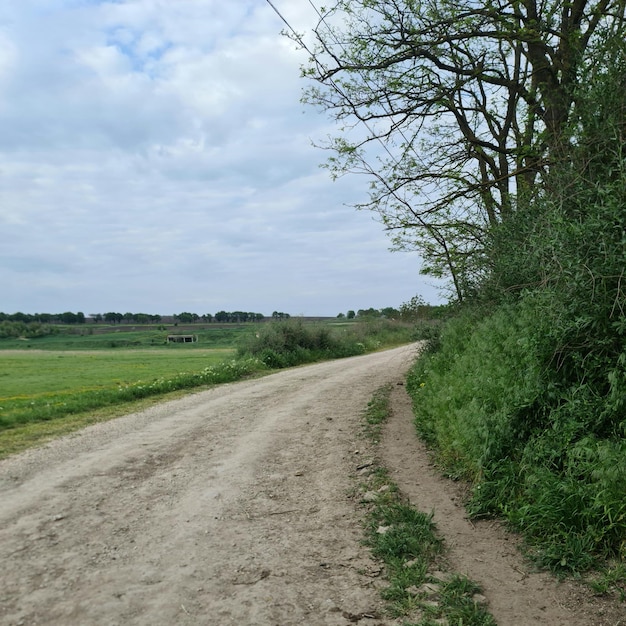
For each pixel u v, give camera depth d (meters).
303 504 5.72
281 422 10.45
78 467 7.39
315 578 4.01
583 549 4.07
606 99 6.00
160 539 4.79
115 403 14.29
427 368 11.06
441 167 13.28
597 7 9.34
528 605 3.58
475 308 10.28
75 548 4.60
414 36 11.48
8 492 6.29
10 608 3.58
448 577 3.98
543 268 6.07
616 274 4.97
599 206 5.33
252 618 3.44
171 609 3.55
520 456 5.37
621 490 4.03
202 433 9.67
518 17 10.31
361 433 9.05
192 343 100.31
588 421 4.91
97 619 3.43
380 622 3.41
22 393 19.34
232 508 5.61
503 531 4.80
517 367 6.12
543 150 9.23
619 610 3.44
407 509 5.15
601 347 5.14
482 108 13.06
